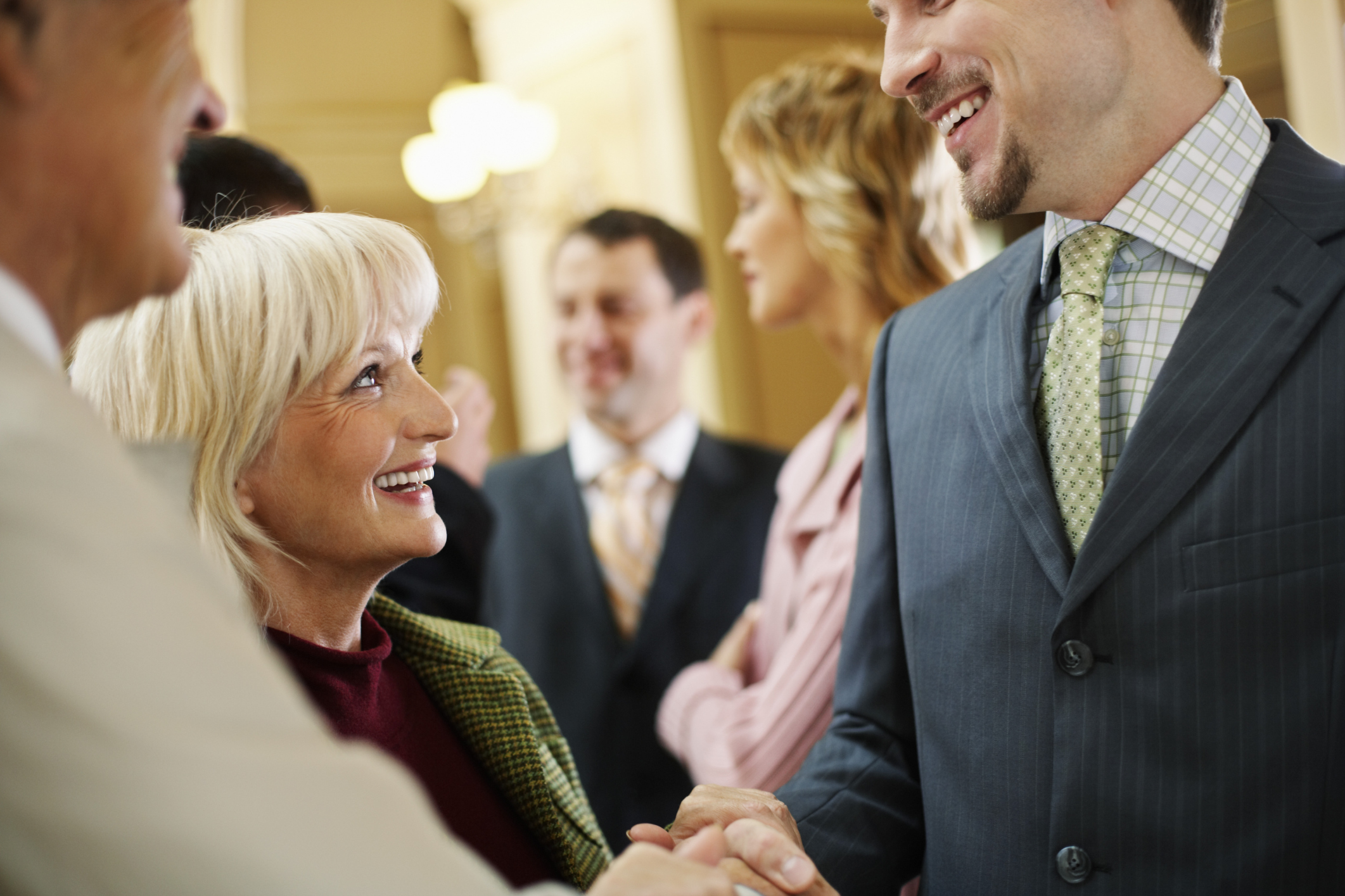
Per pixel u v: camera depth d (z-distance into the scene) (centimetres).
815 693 174
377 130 701
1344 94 337
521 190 578
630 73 578
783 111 196
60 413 59
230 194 160
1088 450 115
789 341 561
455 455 230
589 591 266
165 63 71
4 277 64
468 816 122
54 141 66
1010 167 113
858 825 128
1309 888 98
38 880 53
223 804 54
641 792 250
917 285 189
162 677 55
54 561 54
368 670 118
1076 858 107
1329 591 99
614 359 276
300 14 660
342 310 112
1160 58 110
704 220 552
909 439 133
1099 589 108
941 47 114
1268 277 107
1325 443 100
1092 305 117
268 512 113
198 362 110
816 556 187
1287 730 100
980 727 117
